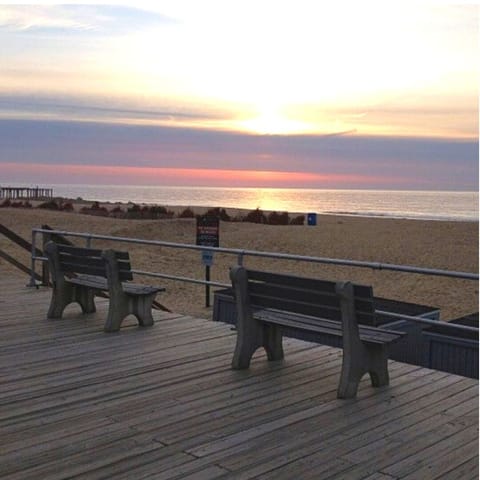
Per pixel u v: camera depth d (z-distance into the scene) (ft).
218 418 13.20
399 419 13.24
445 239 103.35
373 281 57.93
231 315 28.22
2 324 21.38
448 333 21.81
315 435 12.37
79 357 17.61
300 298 15.44
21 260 58.54
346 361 14.52
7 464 11.00
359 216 191.62
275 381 15.65
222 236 99.09
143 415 13.32
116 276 20.63
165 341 19.42
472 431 12.64
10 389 14.87
